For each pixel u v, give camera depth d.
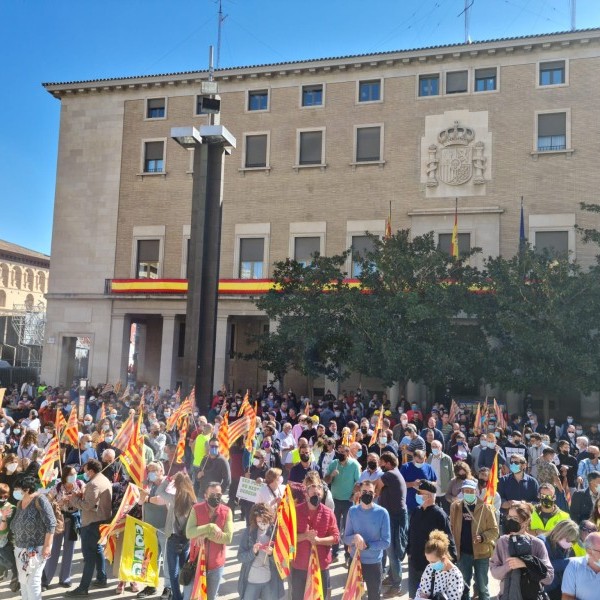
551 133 33.22
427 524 7.98
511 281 25.33
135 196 38.97
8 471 10.58
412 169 34.84
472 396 33.16
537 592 6.61
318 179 36.25
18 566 8.30
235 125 37.81
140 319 40.38
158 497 9.38
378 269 27.47
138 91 39.59
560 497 11.09
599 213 31.94
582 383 24.27
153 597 9.52
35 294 75.94
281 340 28.59
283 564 7.45
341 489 11.38
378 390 34.81
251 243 37.09
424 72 35.22
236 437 14.95
